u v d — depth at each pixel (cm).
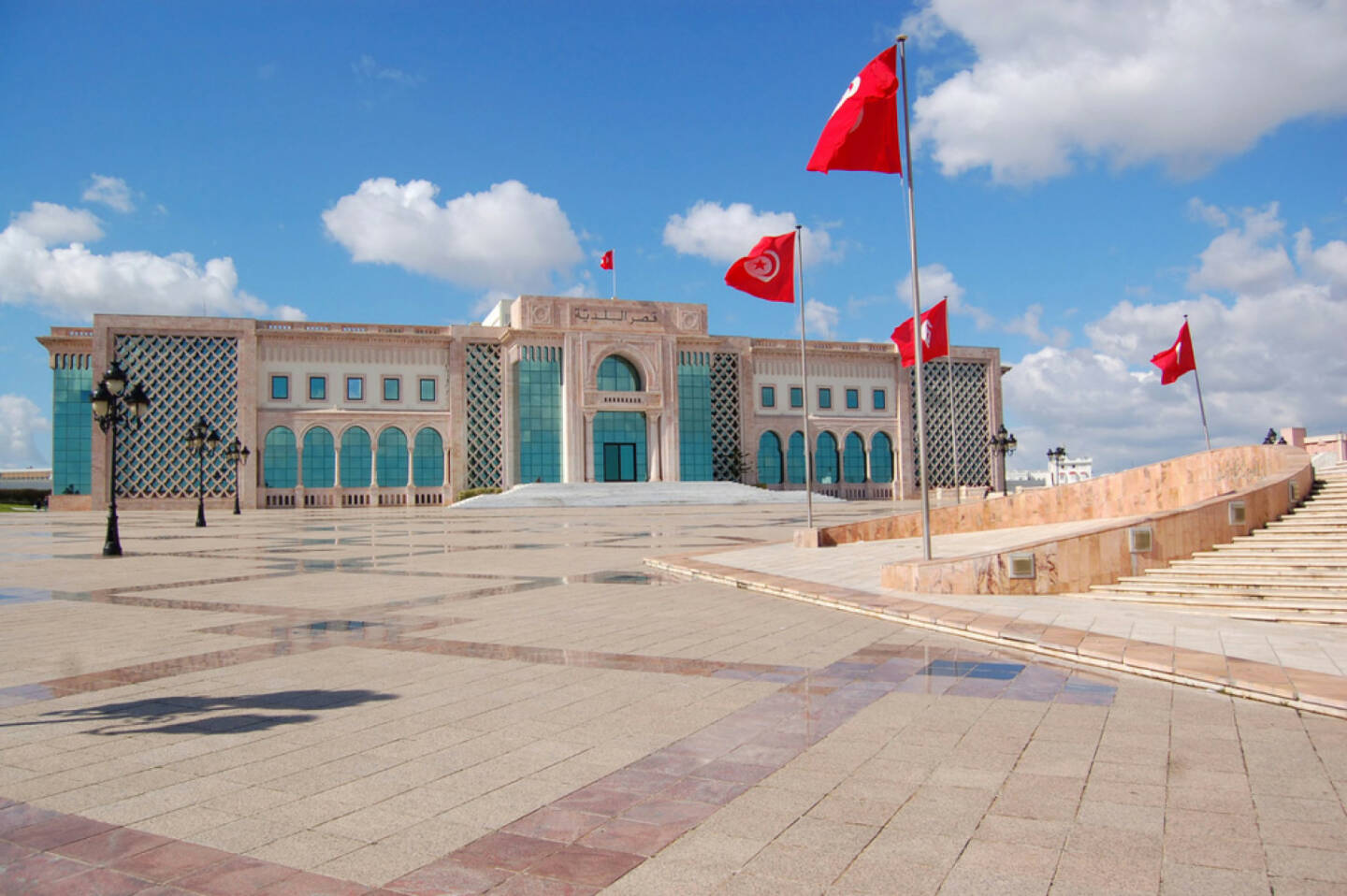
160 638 940
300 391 5816
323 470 5828
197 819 449
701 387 6531
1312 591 1070
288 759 542
